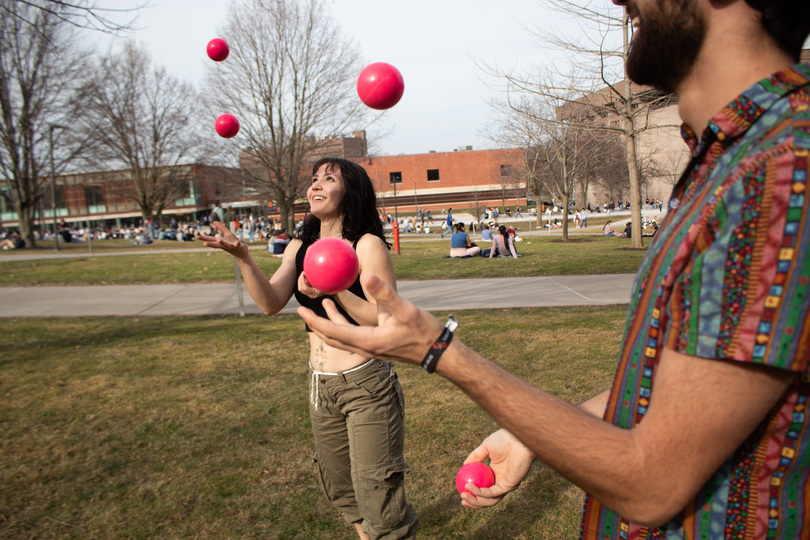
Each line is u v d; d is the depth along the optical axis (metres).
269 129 31.62
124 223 75.94
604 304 8.04
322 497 3.28
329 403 2.42
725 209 0.68
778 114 0.71
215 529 2.98
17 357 6.18
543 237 25.72
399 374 5.26
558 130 21.56
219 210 12.79
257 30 28.48
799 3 0.72
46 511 3.15
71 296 10.52
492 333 6.45
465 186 75.31
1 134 26.98
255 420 4.31
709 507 0.77
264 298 2.43
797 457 0.72
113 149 39.53
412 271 12.68
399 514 2.34
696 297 0.69
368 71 1.69
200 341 6.73
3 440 4.01
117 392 4.96
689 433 0.67
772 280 0.64
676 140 32.09
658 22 0.79
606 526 0.92
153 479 3.47
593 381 4.78
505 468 1.34
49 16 10.97
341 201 2.44
